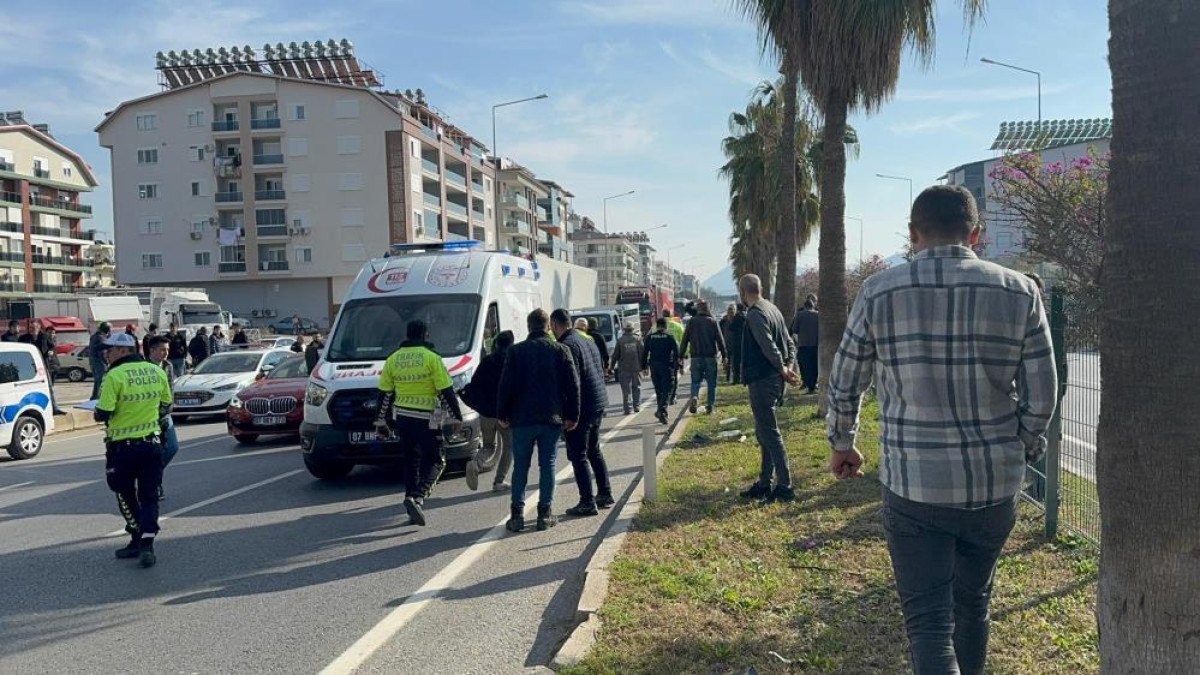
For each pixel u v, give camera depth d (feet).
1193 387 7.63
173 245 212.23
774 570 18.33
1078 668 12.71
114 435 22.35
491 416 29.73
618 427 47.47
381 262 38.27
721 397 58.59
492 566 21.13
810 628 15.01
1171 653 7.73
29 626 17.80
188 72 238.89
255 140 209.77
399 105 210.59
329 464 32.45
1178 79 7.64
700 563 19.16
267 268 209.05
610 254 507.71
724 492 26.07
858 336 9.98
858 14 36.78
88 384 111.45
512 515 24.57
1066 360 18.84
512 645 15.89
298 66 236.63
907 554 9.62
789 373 24.80
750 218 104.53
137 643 16.67
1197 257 7.61
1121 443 8.02
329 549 23.25
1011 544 18.84
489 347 35.37
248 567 21.75
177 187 211.20
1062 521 19.10
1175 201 7.65
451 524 25.79
